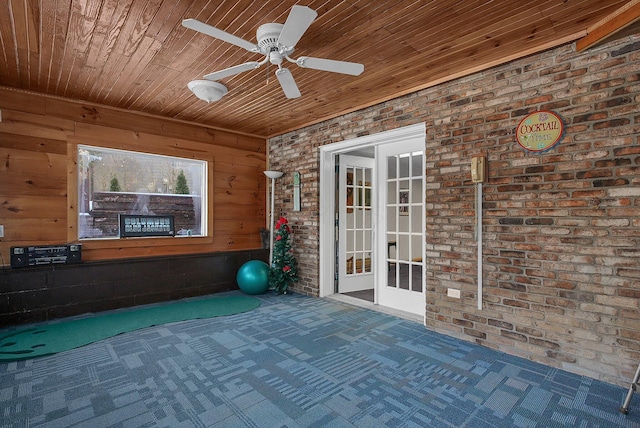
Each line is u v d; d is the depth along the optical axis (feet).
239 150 16.72
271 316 12.17
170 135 14.49
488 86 9.53
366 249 17.04
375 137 12.62
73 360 8.48
